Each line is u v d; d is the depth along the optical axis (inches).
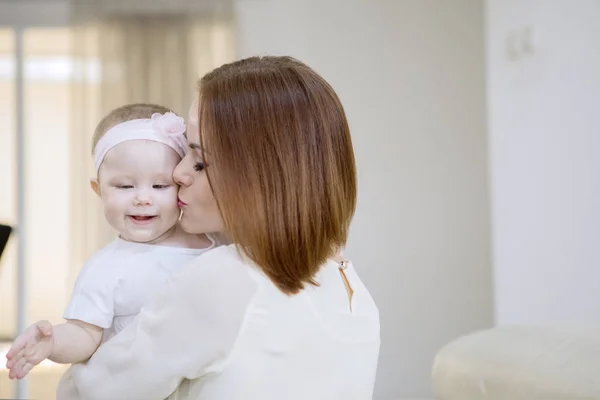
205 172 40.4
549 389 42.1
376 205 153.9
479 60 155.9
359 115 154.3
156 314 38.2
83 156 143.0
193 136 41.4
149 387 37.6
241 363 36.6
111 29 145.6
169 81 145.8
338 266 45.0
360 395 42.0
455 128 155.1
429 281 153.8
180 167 42.8
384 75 155.0
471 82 155.6
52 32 151.8
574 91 100.0
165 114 46.5
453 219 154.5
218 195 38.8
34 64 155.8
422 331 153.3
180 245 46.5
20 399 139.6
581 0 97.9
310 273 39.3
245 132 38.4
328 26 154.4
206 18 147.1
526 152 110.7
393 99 154.9
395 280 153.5
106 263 43.9
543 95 106.3
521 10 111.0
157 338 37.7
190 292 37.5
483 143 155.2
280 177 38.3
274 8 153.3
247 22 152.6
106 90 144.3
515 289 113.4
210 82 41.1
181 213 46.4
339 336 40.4
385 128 154.6
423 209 154.3
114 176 44.6
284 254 38.2
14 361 38.1
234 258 38.2
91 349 42.1
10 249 151.2
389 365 152.5
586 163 98.3
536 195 108.7
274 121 38.6
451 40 155.9
